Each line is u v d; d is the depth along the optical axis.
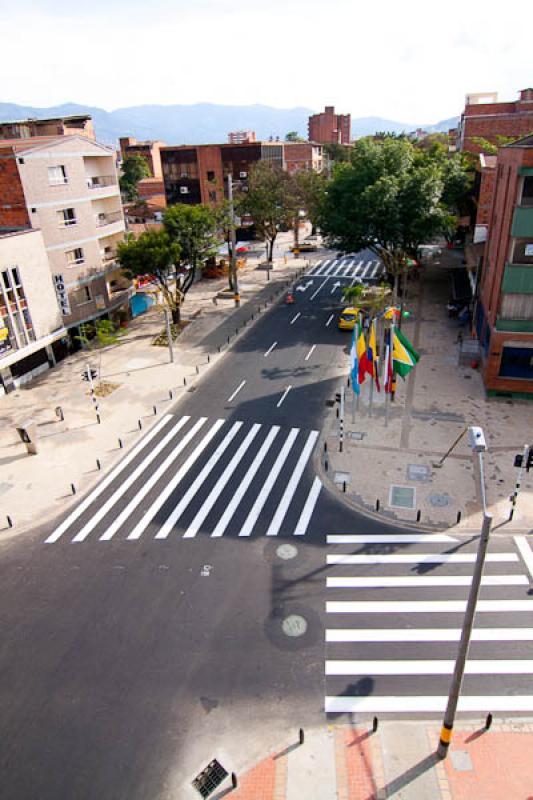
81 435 30.97
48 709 15.81
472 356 37.09
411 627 17.92
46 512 24.72
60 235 40.03
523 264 28.86
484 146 55.75
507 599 18.81
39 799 13.62
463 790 13.44
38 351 39.41
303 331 46.16
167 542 22.44
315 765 14.12
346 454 27.73
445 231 48.91
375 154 47.12
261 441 29.50
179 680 16.48
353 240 48.25
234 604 19.16
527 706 15.38
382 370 34.00
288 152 93.56
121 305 48.72
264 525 23.09
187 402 34.38
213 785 13.79
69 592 20.11
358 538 22.05
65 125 63.19
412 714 15.30
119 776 14.06
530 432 28.81
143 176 112.94
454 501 23.80
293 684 16.23
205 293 59.25
